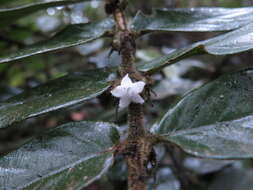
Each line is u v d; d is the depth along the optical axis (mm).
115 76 127
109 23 145
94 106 286
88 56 311
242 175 237
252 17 127
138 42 330
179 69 309
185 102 110
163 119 109
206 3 426
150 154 104
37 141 107
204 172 243
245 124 98
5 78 336
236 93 108
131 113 112
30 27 329
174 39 427
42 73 352
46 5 134
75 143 105
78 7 359
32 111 104
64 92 116
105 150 103
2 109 114
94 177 88
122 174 220
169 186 229
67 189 87
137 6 422
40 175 97
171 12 143
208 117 104
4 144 270
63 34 138
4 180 97
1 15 134
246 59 401
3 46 297
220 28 124
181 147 92
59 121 254
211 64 336
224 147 88
